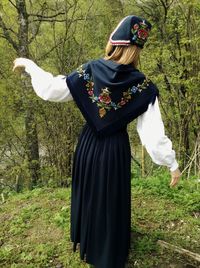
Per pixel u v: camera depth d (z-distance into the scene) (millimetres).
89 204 2723
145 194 4211
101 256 2736
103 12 8703
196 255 3078
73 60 7820
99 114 2553
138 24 2480
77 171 2812
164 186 4363
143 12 8031
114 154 2629
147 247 3230
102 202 2672
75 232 2926
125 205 2709
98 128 2596
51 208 4094
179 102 6539
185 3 5512
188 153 6512
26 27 8922
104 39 8641
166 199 4105
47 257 3277
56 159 8047
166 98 6758
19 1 8789
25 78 8133
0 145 10461
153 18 7051
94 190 2689
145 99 2486
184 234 3477
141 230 3496
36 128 8539
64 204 4160
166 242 3293
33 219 3908
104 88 2482
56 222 3760
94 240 2760
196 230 3533
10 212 4156
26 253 3371
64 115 7949
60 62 7770
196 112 6230
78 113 7867
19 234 3680
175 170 2564
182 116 6473
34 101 8047
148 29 2539
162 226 3594
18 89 8953
